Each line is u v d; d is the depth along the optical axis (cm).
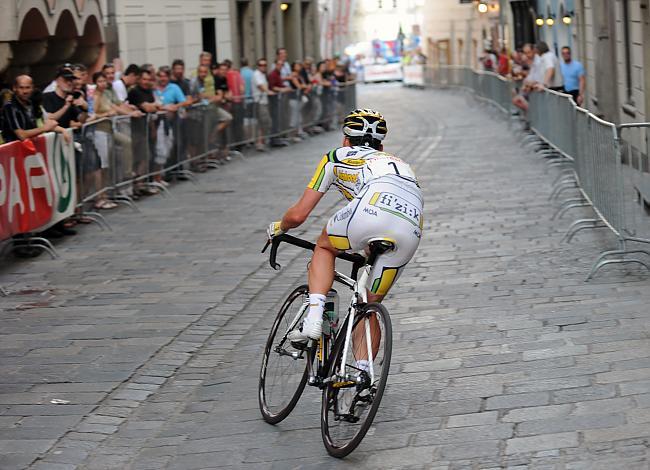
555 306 1839
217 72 4500
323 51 11588
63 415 1435
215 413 1430
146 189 3547
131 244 2648
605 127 2191
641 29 3484
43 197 2542
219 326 1869
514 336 1672
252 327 1858
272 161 4562
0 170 2291
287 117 5444
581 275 2061
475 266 2208
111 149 3167
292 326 1354
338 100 6762
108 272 2331
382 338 1219
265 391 1390
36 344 1783
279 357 1373
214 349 1733
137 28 5175
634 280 1984
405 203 1254
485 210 2912
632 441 1204
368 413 1198
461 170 3909
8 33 3566
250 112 4872
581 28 5525
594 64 5081
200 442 1326
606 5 3897
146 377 1595
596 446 1200
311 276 1284
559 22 6644
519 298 1916
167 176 3803
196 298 2067
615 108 3969
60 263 2439
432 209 2989
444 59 13925
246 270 2306
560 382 1431
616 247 2281
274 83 5403
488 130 5925
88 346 1761
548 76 4331
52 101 2872
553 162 3894
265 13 7950
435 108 8694
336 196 3409
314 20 9194
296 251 2508
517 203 2997
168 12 5638
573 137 3106
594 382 1420
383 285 1271
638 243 2292
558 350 1579
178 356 1694
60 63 4509
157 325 1878
